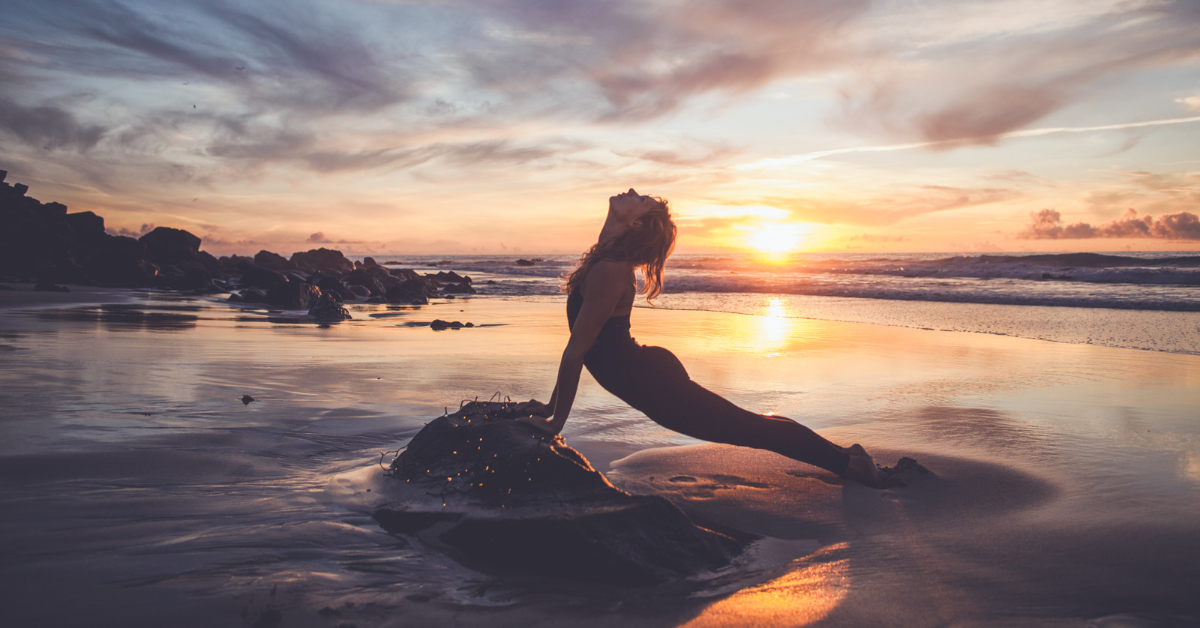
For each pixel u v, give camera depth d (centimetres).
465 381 565
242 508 259
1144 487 313
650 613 190
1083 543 245
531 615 187
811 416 475
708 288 2239
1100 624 184
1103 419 466
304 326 1053
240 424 391
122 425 375
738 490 308
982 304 1584
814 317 1323
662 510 235
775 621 186
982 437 414
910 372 667
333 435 377
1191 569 221
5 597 180
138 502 258
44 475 283
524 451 256
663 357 286
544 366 650
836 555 236
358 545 231
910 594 204
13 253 2314
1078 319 1220
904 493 306
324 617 179
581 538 216
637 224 272
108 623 170
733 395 549
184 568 204
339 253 3831
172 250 3061
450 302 1823
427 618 182
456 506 250
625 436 408
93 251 2559
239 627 171
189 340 805
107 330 882
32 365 573
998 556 234
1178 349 846
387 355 719
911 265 3541
